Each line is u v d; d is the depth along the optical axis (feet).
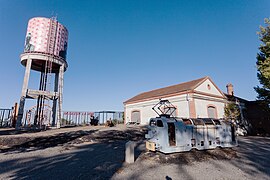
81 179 17.43
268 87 57.72
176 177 18.53
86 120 96.58
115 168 21.25
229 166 23.09
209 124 31.07
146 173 19.65
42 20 65.21
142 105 81.41
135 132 54.39
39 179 17.37
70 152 30.37
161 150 26.21
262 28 59.88
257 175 19.51
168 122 26.91
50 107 75.72
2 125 77.36
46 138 41.83
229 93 94.89
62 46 69.36
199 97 65.16
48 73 63.93
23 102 57.41
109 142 41.68
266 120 77.36
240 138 59.72
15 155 27.86
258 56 64.03
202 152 28.84
